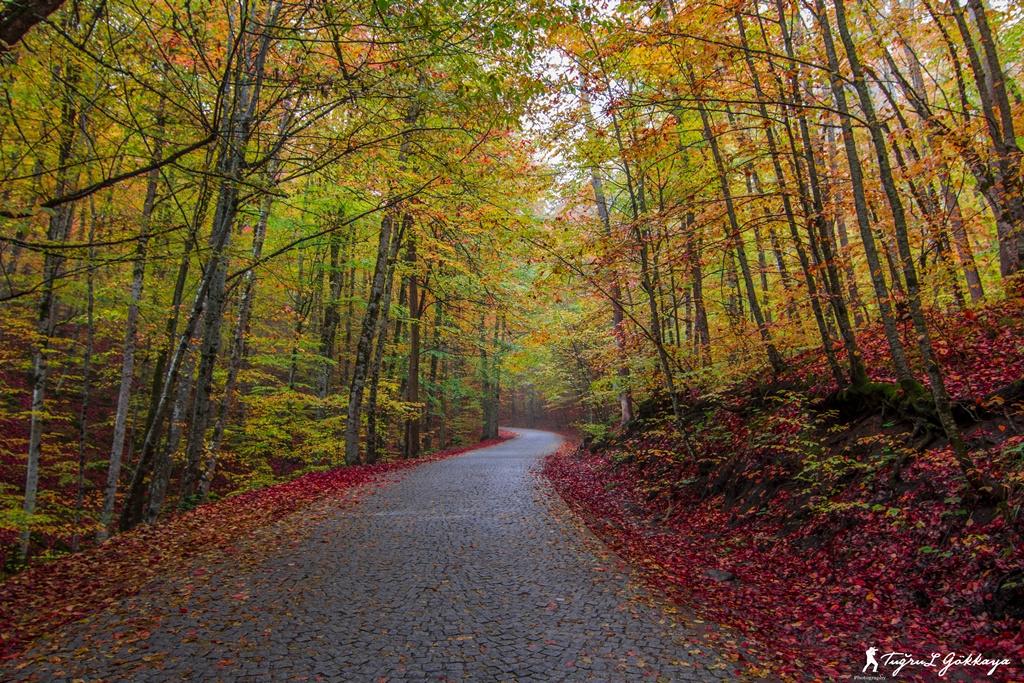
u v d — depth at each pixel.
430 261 19.25
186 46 7.11
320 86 7.00
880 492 7.51
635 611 5.75
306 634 5.09
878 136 6.82
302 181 12.99
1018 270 8.23
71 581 6.91
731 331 14.26
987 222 10.59
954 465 6.87
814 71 9.54
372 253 19.58
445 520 9.50
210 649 4.73
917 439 7.85
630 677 4.38
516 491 12.43
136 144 8.10
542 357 22.69
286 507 10.42
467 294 19.83
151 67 6.86
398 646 4.89
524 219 11.43
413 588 6.32
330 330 22.08
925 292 10.03
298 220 13.84
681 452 13.26
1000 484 5.94
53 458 16.19
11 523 10.12
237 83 6.83
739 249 12.57
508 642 5.00
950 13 8.88
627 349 15.58
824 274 11.56
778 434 10.66
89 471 17.97
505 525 9.20
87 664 4.43
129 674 4.28
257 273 13.34
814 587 6.74
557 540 8.34
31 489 10.99
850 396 9.68
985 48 8.26
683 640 5.10
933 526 6.32
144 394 20.77
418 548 7.85
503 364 20.55
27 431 17.86
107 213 8.94
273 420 18.08
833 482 8.38
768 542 8.34
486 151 11.80
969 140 8.65
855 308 13.03
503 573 6.88
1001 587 5.12
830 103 10.48
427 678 4.33
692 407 14.95
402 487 12.77
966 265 9.09
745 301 19.56
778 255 13.92
